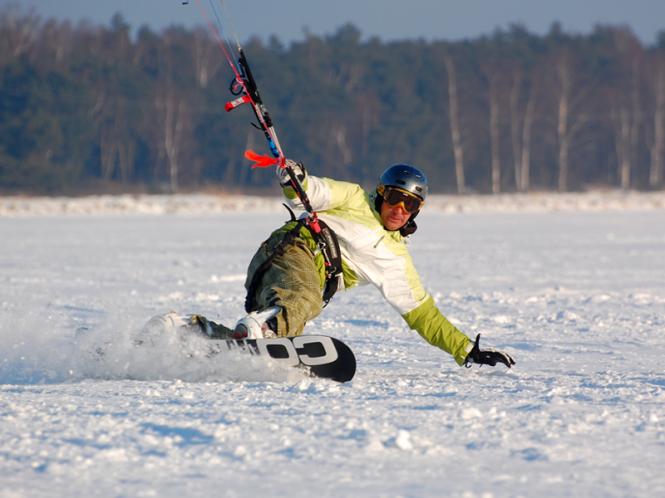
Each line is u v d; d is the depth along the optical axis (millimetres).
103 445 11250
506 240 72750
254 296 17234
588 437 12031
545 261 52469
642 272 45906
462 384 16547
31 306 30156
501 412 13328
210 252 59125
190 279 41219
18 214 125875
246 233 82438
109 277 42000
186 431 11953
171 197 172000
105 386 15562
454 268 47750
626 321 27656
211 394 14758
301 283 16578
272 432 11977
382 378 17359
